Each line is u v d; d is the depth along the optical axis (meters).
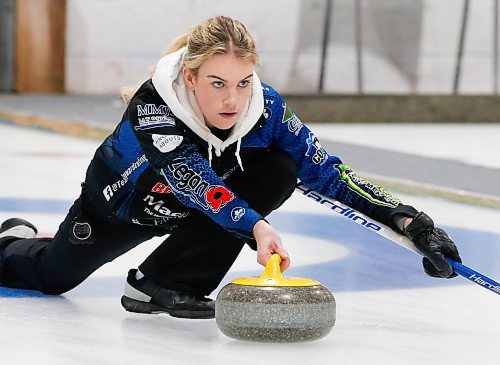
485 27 38.06
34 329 8.35
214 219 7.90
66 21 35.47
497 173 20.69
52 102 32.53
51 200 16.53
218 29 7.69
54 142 25.81
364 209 8.59
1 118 30.11
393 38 37.31
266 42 36.19
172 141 7.92
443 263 8.29
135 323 8.64
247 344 7.86
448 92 38.00
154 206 8.48
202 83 7.77
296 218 15.45
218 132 8.21
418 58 37.62
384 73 37.34
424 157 23.30
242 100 7.84
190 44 7.79
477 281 8.26
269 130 8.48
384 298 10.05
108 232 8.91
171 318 8.86
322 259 12.21
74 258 9.21
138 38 35.81
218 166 8.38
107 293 9.98
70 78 35.72
